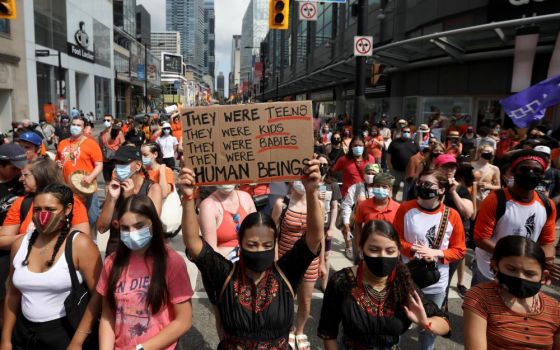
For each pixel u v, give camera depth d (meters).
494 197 3.54
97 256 2.74
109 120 10.31
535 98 6.68
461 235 3.53
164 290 2.48
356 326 2.48
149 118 22.39
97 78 43.16
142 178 4.23
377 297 2.48
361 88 11.80
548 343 2.29
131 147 4.03
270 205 5.11
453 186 4.41
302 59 48.38
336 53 34.12
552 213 3.51
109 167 10.19
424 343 3.53
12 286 2.72
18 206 3.35
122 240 2.41
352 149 7.02
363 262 2.54
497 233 3.54
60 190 2.64
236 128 2.73
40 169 3.34
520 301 2.34
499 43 15.39
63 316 2.65
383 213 4.28
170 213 4.33
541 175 3.30
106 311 2.52
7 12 10.18
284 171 2.72
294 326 4.28
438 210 3.53
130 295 2.45
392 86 23.28
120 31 55.97
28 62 26.36
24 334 2.65
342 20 32.44
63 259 2.62
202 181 2.76
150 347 2.39
